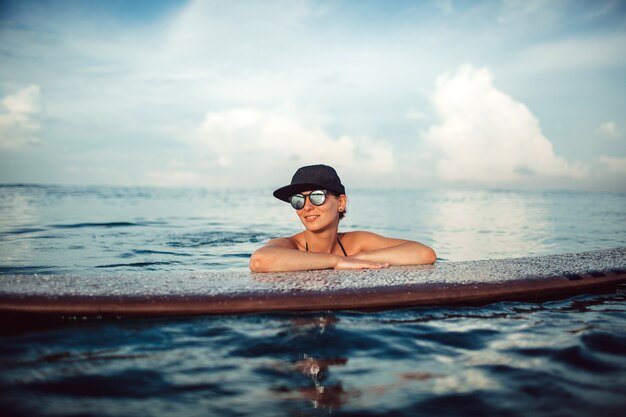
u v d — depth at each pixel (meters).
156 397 1.50
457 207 18.53
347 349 1.96
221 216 12.80
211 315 2.51
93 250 5.61
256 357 1.86
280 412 1.40
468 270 3.45
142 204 18.39
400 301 2.76
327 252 4.00
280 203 21.36
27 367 1.73
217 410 1.41
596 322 2.41
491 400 1.47
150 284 2.86
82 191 33.66
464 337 2.13
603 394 1.51
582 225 10.25
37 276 3.09
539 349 1.95
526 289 3.04
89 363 1.78
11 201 17.70
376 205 20.05
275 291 2.70
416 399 1.49
